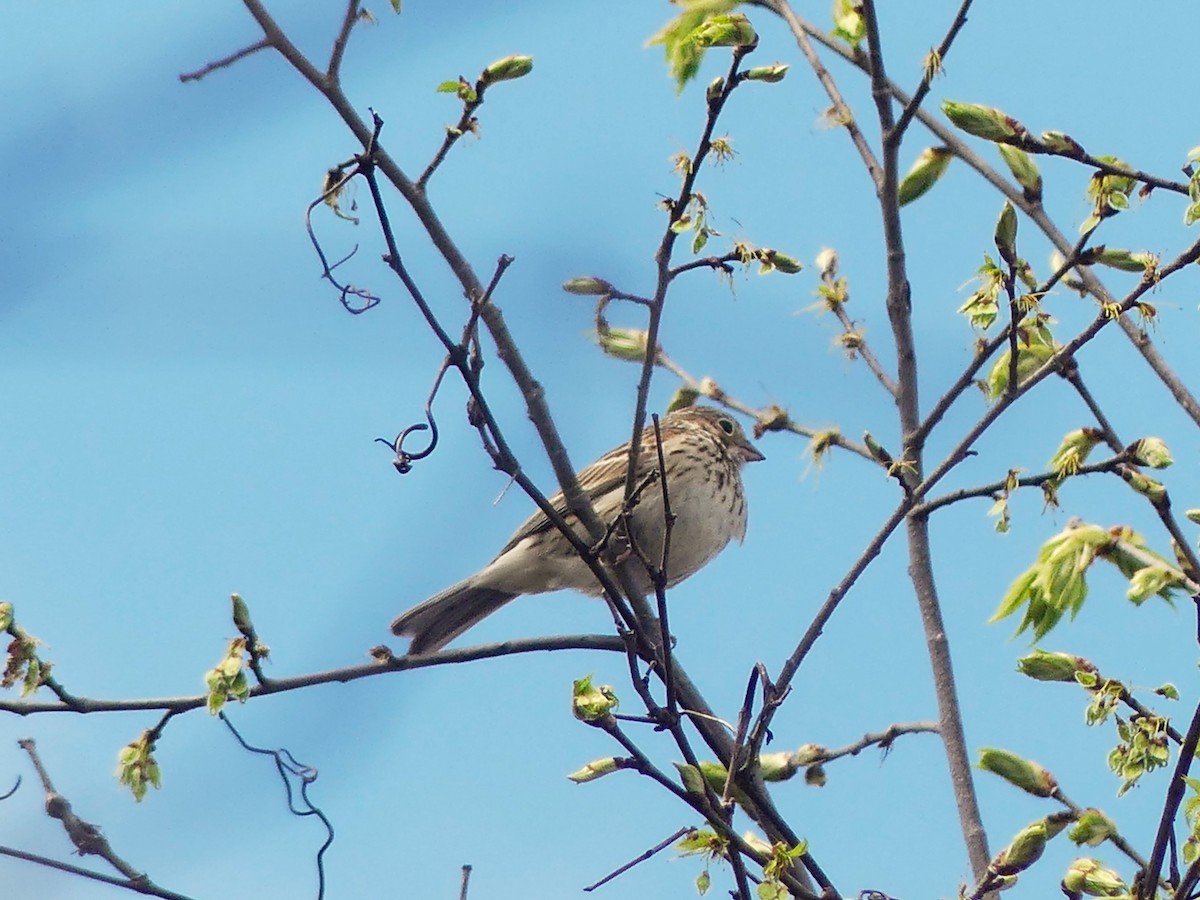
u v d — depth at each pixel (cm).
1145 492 981
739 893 863
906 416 1156
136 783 889
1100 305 1048
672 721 893
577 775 879
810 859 912
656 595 927
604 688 882
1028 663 893
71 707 907
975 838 998
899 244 1168
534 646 1090
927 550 1098
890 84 1146
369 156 895
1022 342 1078
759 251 956
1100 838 882
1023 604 1029
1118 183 938
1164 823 838
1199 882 833
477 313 928
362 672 1020
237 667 877
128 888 829
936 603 1089
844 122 1209
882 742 1077
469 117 965
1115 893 856
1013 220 953
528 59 953
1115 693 857
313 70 923
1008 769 930
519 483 953
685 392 1200
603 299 1055
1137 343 1078
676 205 952
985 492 1045
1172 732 852
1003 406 1013
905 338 1169
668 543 934
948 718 1056
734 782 927
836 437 1183
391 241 905
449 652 1053
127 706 912
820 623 998
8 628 903
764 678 945
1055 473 1006
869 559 1008
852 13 1241
